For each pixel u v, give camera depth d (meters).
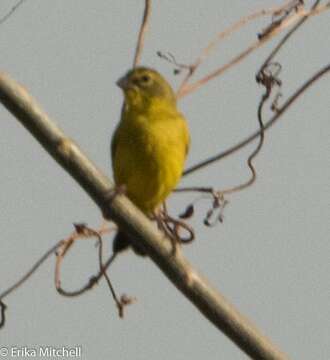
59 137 6.07
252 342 6.32
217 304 6.38
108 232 8.07
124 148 10.83
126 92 10.88
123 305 8.05
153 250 6.41
